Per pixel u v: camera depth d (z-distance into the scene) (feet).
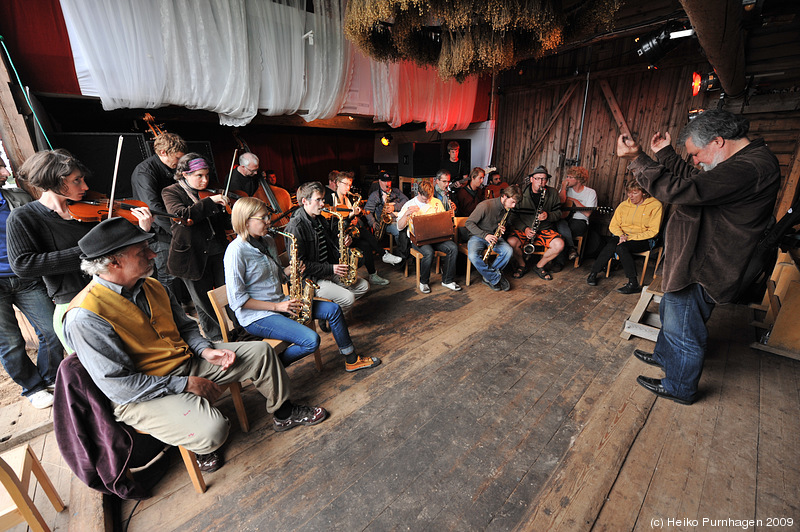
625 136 6.10
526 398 7.26
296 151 22.09
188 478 5.62
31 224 5.43
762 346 8.61
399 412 6.91
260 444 6.22
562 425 6.55
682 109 14.40
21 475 4.12
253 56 10.99
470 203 16.16
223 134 18.81
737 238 5.63
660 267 9.39
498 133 20.70
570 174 14.93
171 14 9.30
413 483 5.46
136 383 4.61
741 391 7.31
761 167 5.22
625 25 13.12
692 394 6.86
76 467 4.58
